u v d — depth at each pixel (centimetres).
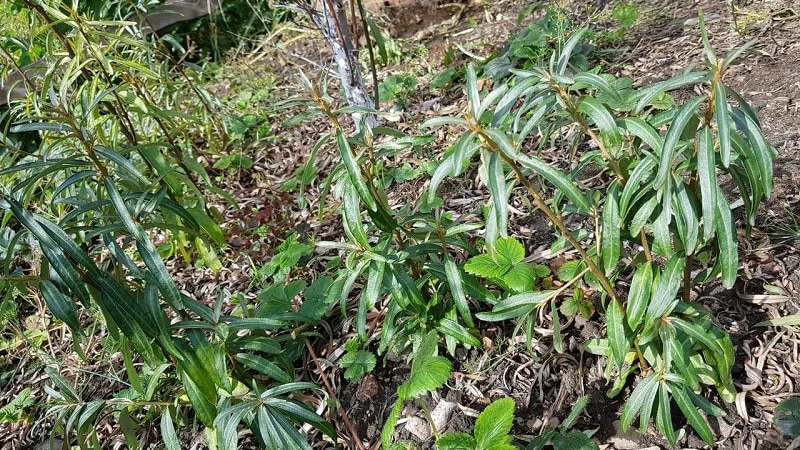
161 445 238
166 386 240
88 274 174
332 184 340
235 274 306
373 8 488
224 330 193
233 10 538
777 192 253
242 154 380
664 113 157
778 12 360
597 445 187
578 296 213
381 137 358
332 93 434
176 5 501
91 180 243
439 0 483
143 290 194
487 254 207
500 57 376
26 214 163
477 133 140
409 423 219
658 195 147
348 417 227
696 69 329
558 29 361
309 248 272
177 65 367
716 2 394
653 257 231
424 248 208
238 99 451
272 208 312
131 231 180
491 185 140
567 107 147
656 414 196
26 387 286
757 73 322
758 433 187
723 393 191
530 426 210
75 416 197
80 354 188
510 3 482
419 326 221
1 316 173
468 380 226
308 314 236
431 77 412
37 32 255
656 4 416
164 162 254
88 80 280
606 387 210
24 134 409
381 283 204
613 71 361
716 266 169
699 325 168
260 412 181
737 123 141
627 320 167
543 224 276
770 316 213
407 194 322
